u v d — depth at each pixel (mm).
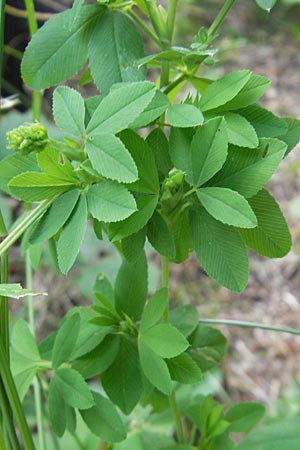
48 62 241
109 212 208
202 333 289
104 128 210
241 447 313
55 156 215
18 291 198
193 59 243
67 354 257
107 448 342
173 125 220
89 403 249
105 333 266
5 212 501
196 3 950
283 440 312
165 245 229
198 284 676
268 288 688
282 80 877
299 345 646
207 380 502
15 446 250
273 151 218
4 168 230
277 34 940
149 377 251
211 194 219
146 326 256
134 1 244
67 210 216
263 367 630
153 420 350
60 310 617
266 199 229
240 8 962
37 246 268
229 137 219
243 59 902
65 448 383
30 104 629
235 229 225
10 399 244
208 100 228
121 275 270
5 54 599
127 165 202
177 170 221
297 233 715
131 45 240
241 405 301
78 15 240
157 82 268
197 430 456
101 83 236
